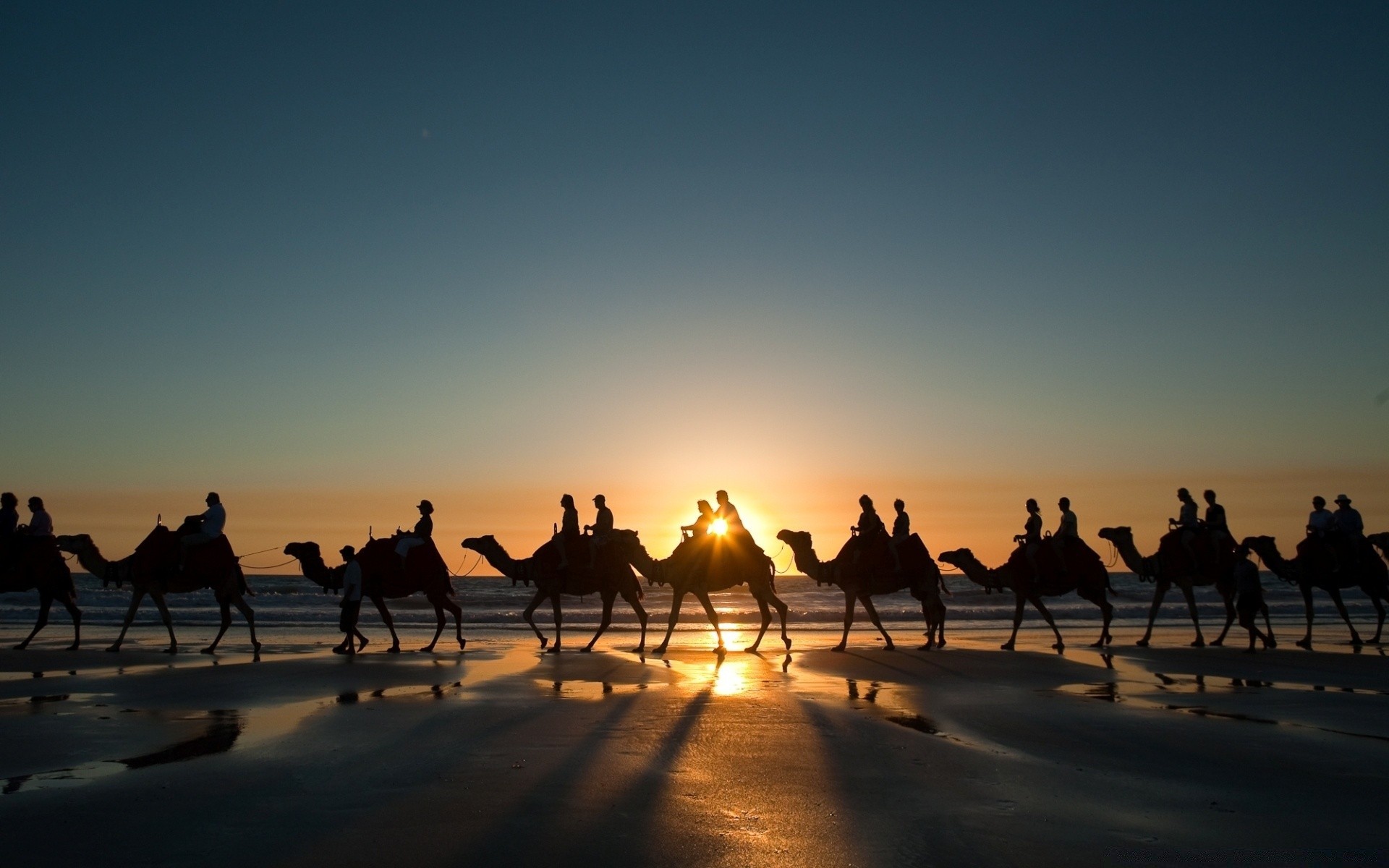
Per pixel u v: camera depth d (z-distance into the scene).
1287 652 18.81
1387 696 12.82
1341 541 19.97
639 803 7.07
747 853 5.96
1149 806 7.14
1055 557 19.20
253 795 7.27
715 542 18.72
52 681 13.77
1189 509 19.88
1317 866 5.80
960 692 13.11
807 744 9.26
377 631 26.38
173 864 5.70
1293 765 8.56
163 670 15.16
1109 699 12.50
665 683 13.86
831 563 19.45
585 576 18.42
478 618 32.25
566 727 10.09
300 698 12.18
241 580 17.80
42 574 17.67
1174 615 35.62
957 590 57.44
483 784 7.59
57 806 6.96
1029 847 6.12
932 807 7.05
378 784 7.59
